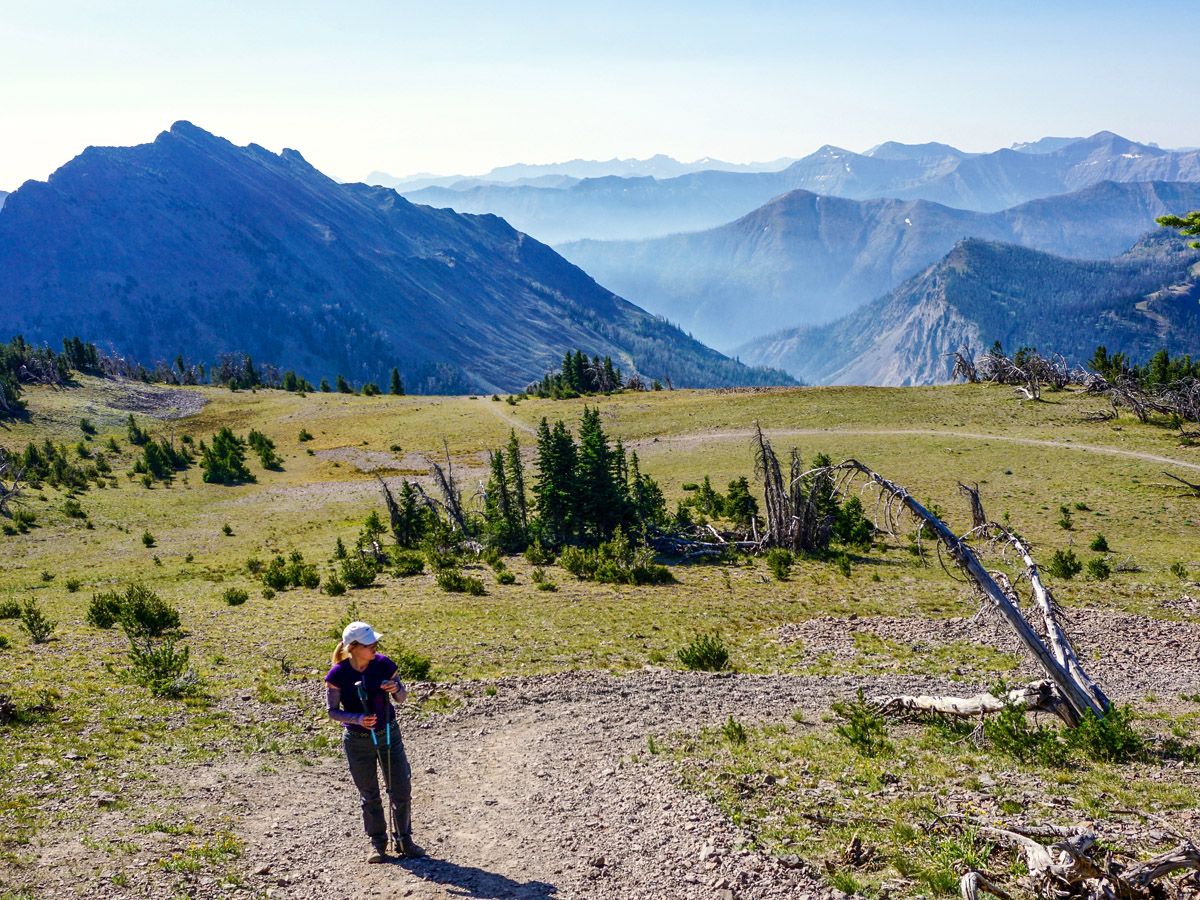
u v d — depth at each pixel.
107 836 9.53
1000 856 9.05
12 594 46.12
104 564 62.97
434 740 14.86
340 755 13.75
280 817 10.55
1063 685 15.41
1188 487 64.81
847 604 35.22
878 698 18.12
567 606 34.53
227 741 14.20
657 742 14.20
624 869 8.86
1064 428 88.38
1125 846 9.20
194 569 56.03
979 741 14.42
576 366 152.12
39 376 159.88
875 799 11.19
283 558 59.12
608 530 54.81
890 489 17.33
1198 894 7.76
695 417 109.81
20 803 10.48
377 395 170.50
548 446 55.66
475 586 38.91
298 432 129.25
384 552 55.75
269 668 21.02
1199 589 36.16
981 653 25.12
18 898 7.82
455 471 96.56
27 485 93.44
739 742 14.27
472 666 22.00
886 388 120.12
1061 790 11.63
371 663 9.09
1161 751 13.95
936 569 43.97
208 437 131.75
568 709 16.77
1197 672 22.64
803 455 83.69
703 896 8.19
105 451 119.62
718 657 22.55
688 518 59.53
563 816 10.50
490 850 9.49
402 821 9.24
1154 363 108.94
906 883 8.41
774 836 9.72
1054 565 40.50
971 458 78.06
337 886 8.47
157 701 16.77
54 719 14.83
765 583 41.50
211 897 8.09
